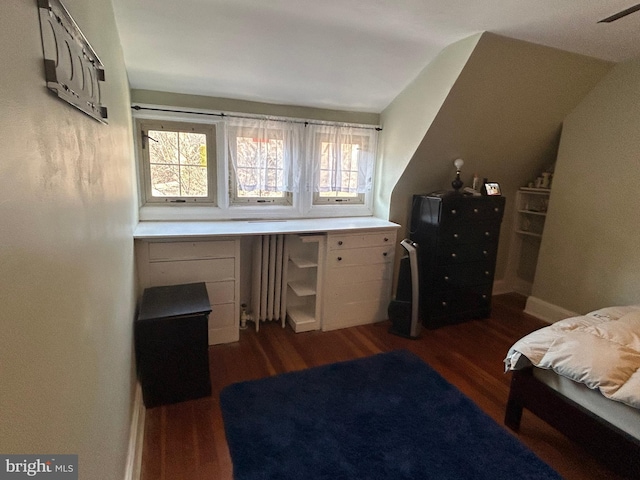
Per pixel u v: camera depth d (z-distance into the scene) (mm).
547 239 3326
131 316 1850
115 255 1401
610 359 1539
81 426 816
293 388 2205
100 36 1317
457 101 2561
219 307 2633
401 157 3084
